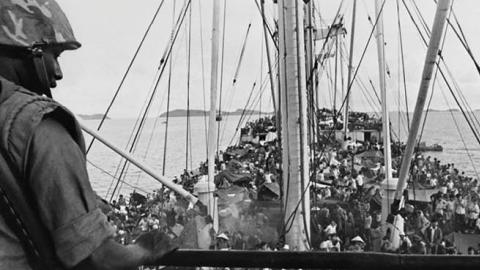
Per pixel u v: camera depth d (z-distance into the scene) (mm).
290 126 20469
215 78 28438
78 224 2105
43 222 2119
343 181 44406
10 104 2195
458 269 2961
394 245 24281
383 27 31078
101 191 79938
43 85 2438
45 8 2416
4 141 2123
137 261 2340
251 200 34844
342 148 71875
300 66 20359
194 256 3209
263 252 3170
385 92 30156
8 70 2373
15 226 2184
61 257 2090
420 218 28922
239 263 3209
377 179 45250
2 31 2318
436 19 16547
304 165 20547
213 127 28594
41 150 2113
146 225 32875
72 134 2279
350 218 30469
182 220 33594
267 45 30938
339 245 25812
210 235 23016
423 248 24750
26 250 2193
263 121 104875
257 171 51469
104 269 2164
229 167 58281
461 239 29391
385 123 29734
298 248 20141
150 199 48219
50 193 2098
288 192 20578
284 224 20703
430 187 41469
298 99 20422
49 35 2408
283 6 20328
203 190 27609
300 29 20422
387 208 27812
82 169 2201
